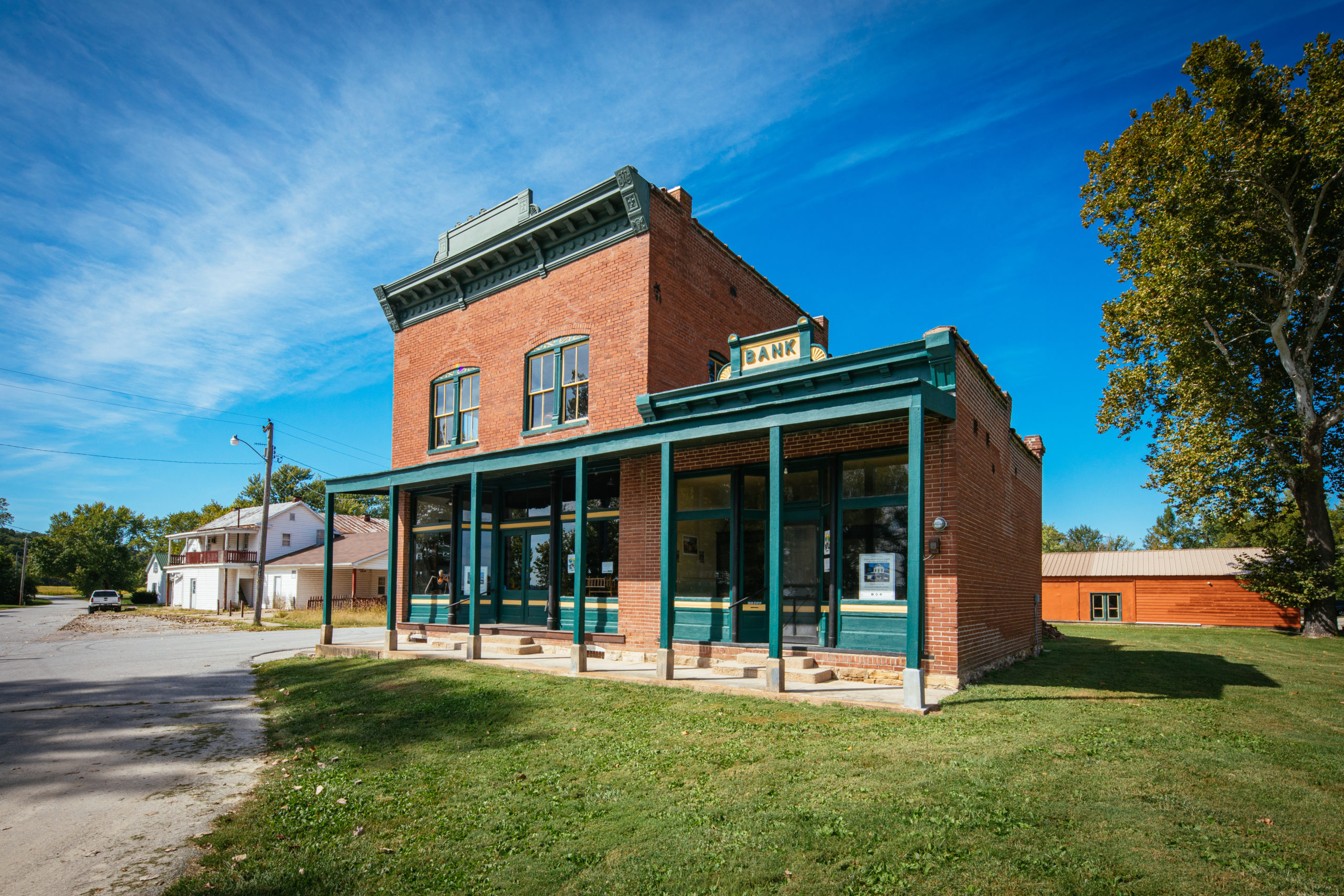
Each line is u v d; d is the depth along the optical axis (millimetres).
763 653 10977
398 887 4523
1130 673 11742
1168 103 21328
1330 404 22672
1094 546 97438
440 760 7129
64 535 93062
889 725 7375
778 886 4172
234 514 55719
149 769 7465
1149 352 23391
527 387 15516
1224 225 19750
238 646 20812
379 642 20328
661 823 5156
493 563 16344
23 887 4656
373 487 16328
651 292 13406
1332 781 5586
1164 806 5020
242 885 4594
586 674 11109
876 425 10719
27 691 12703
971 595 10500
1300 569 22484
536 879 4488
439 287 17609
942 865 4250
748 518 12109
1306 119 18406
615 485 14227
